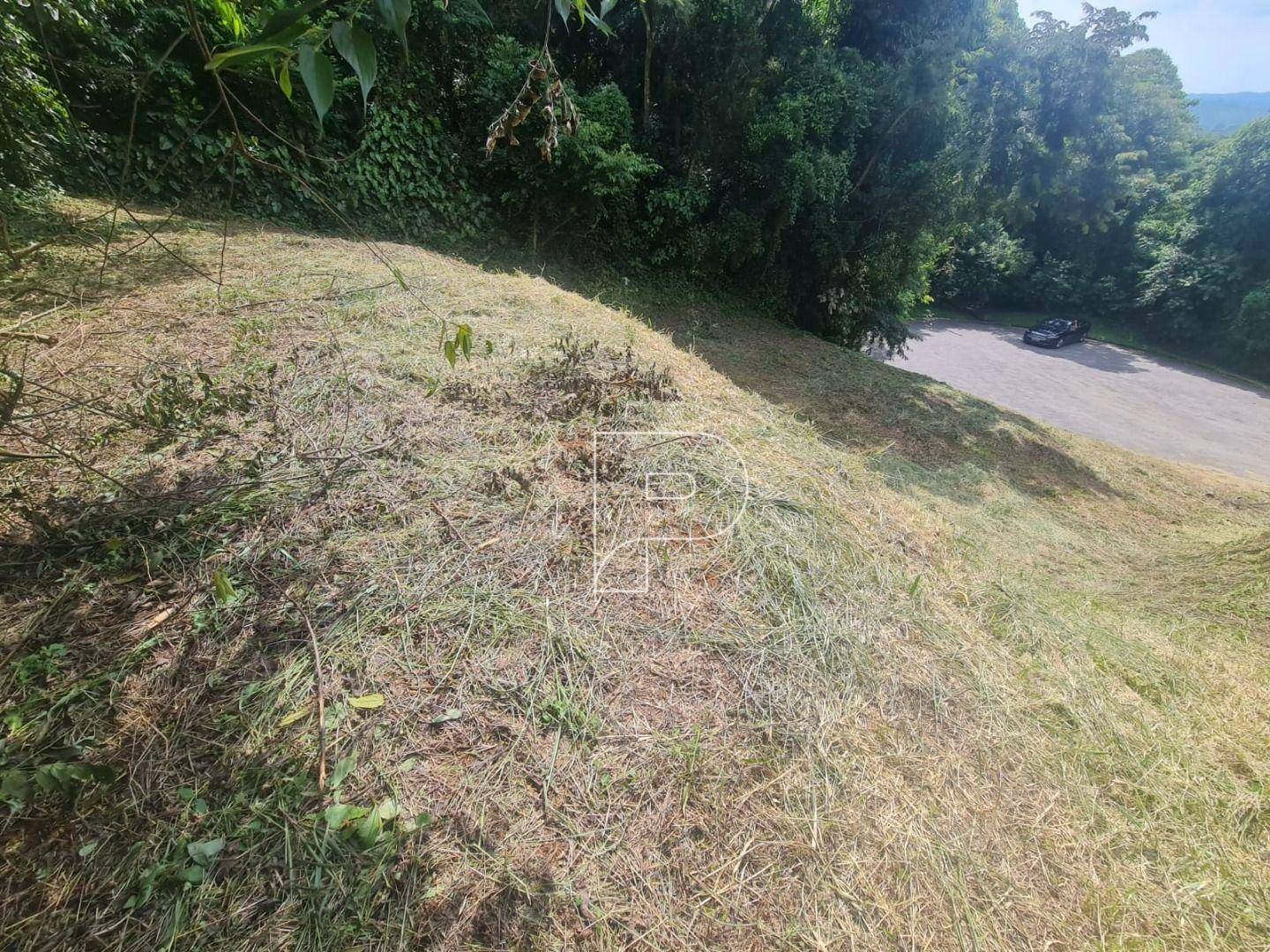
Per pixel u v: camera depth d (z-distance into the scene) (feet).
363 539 6.03
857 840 4.84
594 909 3.95
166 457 6.59
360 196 19.93
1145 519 19.31
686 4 22.97
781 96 26.03
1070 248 78.89
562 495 7.30
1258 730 7.68
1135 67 41.63
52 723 4.09
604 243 26.91
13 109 9.27
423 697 4.82
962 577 9.04
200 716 4.33
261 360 8.80
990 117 32.07
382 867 3.81
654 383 10.64
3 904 3.34
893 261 31.24
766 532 7.64
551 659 5.37
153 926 3.38
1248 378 60.29
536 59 3.43
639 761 4.84
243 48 1.91
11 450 6.15
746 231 27.63
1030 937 4.64
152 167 15.75
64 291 9.75
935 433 20.79
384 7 1.99
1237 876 5.50
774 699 5.67
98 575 5.13
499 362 10.20
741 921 4.14
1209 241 66.33
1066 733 6.71
